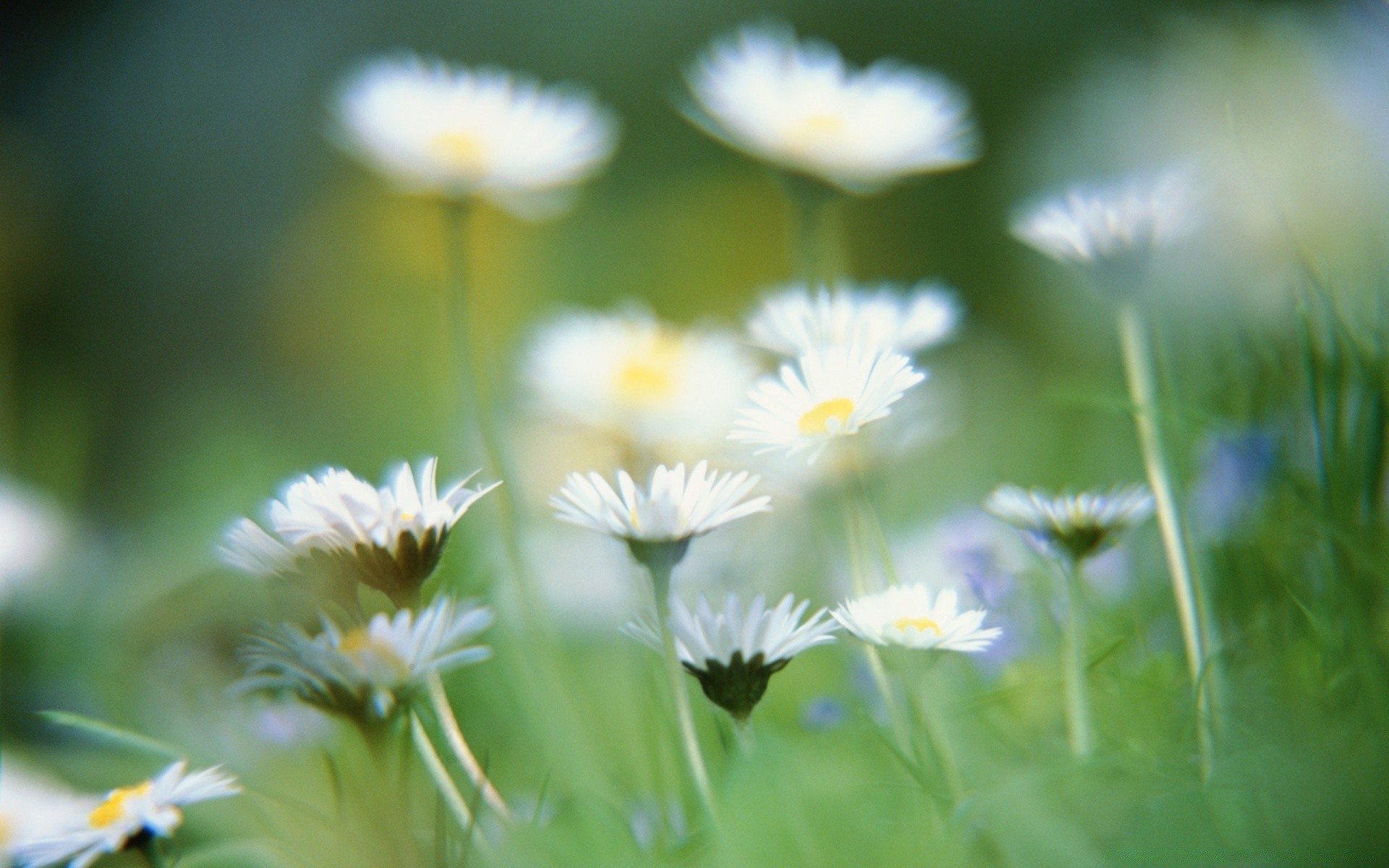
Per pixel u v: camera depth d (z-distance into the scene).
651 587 0.41
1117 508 0.42
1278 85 0.74
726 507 0.40
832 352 0.42
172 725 0.52
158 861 0.41
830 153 0.51
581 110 0.55
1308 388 0.44
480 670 0.50
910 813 0.42
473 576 0.51
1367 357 0.45
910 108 0.52
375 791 0.41
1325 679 0.42
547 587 0.56
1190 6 1.15
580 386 0.62
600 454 0.63
